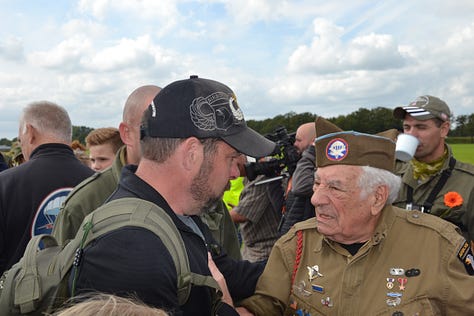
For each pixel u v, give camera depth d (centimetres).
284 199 375
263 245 387
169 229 123
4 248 244
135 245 113
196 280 131
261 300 189
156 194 131
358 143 166
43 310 120
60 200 253
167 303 113
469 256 173
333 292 176
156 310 82
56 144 262
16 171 250
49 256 128
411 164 307
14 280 124
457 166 293
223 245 256
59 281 118
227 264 194
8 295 123
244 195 387
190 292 133
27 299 118
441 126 292
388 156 171
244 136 139
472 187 281
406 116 304
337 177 167
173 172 133
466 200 279
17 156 444
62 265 120
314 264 185
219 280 166
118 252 111
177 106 132
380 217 177
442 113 291
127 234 114
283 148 370
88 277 111
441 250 171
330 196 169
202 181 135
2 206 241
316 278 182
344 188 167
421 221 180
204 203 139
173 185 134
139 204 124
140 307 81
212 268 170
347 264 175
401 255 173
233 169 147
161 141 132
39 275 121
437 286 165
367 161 166
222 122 135
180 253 122
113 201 126
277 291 189
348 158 166
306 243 192
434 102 294
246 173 371
